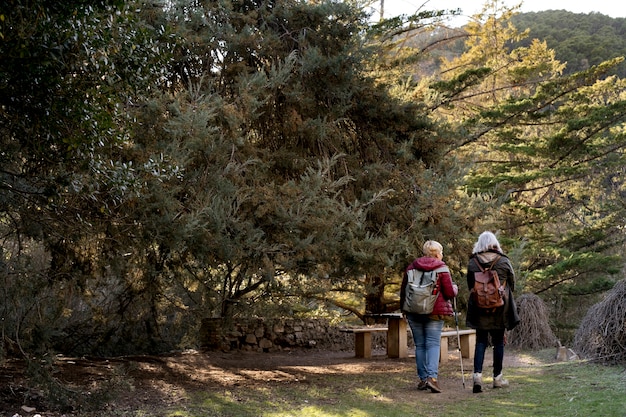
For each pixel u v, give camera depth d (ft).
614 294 25.48
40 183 18.94
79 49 14.93
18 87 14.78
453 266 33.30
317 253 26.89
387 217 30.96
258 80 26.84
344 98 31.01
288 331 37.73
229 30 28.89
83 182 17.79
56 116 15.37
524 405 18.61
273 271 26.14
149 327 37.22
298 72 30.50
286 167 30.04
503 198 33.01
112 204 22.79
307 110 31.04
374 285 38.65
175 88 28.78
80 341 35.91
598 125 61.82
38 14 13.35
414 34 60.23
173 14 27.37
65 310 28.68
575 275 59.77
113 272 29.30
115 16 15.38
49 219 22.08
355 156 32.30
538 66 69.00
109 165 17.80
